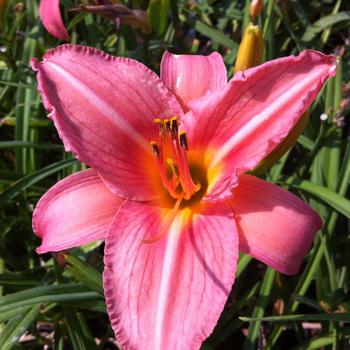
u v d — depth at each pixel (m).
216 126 0.19
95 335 0.29
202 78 0.21
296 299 0.25
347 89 0.27
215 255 0.17
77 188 0.19
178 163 0.18
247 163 0.17
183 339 0.16
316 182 0.27
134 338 0.16
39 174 0.27
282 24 0.36
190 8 0.37
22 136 0.31
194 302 0.16
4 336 0.22
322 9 0.37
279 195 0.18
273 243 0.17
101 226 0.19
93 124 0.18
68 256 0.22
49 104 0.17
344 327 0.24
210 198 0.18
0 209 0.30
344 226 0.29
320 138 0.27
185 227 0.18
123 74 0.19
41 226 0.20
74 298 0.22
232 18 0.36
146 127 0.19
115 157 0.19
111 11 0.28
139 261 0.17
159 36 0.31
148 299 0.17
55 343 0.26
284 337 0.28
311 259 0.25
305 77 0.17
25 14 0.36
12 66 0.35
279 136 0.17
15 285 0.26
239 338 0.28
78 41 0.39
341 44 0.39
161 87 0.19
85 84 0.18
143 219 0.18
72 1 0.37
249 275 0.29
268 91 0.17
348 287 0.27
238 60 0.21
